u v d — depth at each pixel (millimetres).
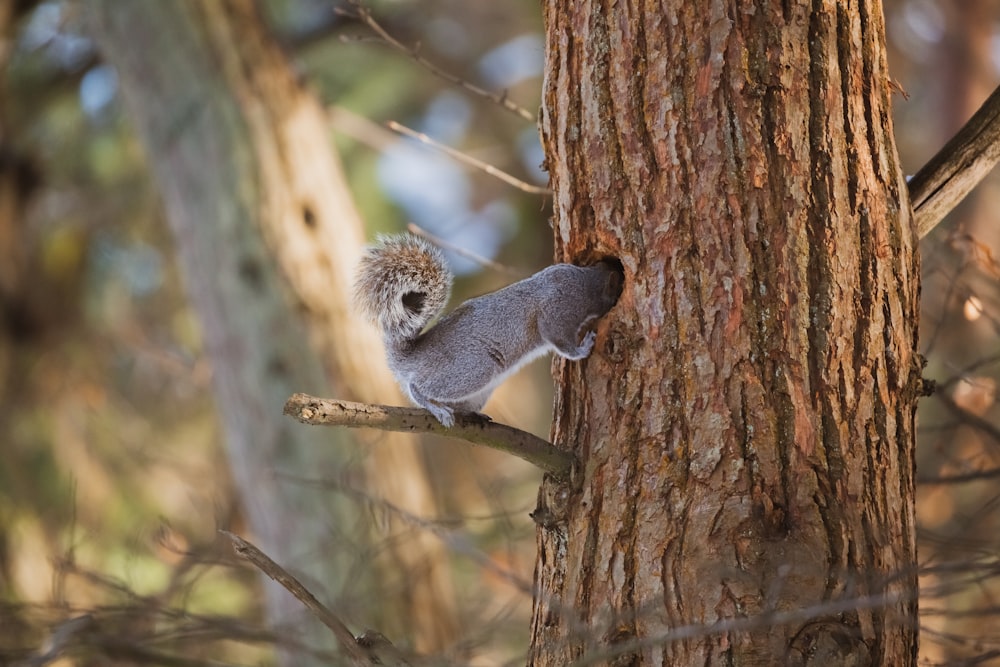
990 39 23562
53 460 19016
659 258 7500
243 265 15281
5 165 20969
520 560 15742
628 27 7613
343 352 15258
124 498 18922
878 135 7566
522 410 23750
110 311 22766
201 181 15484
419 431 7277
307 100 16297
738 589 6977
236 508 18031
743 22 7395
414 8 24219
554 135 8039
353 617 12289
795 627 6848
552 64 8031
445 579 14930
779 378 7230
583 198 7895
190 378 20609
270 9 21078
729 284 7312
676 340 7426
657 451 7395
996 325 10961
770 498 7105
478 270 24609
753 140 7332
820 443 7184
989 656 8594
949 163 8016
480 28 26266
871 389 7312
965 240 11117
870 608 6922
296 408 6996
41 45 20719
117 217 22078
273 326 15164
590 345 7836
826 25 7445
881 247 7426
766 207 7312
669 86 7488
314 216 15633
